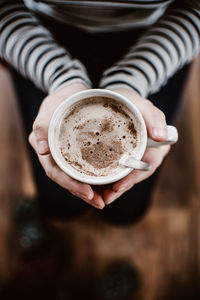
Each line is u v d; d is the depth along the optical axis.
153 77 0.39
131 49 0.42
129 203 0.63
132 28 0.42
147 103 0.35
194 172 0.79
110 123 0.34
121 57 0.45
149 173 0.40
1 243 0.77
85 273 0.76
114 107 0.33
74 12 0.39
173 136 0.33
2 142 0.80
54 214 0.72
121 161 0.33
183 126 0.80
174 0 0.39
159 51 0.38
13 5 0.39
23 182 0.79
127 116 0.33
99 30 0.42
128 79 0.37
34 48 0.39
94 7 0.38
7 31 0.39
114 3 0.37
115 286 0.74
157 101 0.50
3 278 0.75
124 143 0.33
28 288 0.74
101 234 0.78
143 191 0.61
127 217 0.68
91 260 0.77
